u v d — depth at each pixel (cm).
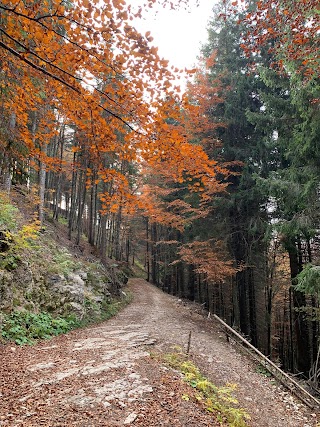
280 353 2355
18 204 1530
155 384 579
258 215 1623
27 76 403
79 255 1933
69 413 448
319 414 794
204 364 878
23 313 905
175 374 668
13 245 1012
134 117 385
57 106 431
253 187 1563
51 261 1316
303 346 1448
